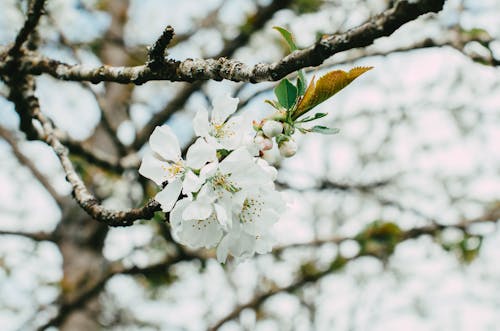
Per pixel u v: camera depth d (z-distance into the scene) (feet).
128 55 18.81
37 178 18.88
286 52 17.08
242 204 5.19
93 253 18.28
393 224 15.53
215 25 17.98
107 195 16.74
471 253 16.12
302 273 17.35
